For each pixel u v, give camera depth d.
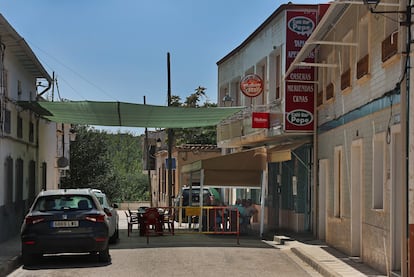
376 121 11.80
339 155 15.80
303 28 19.44
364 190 12.62
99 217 13.03
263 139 22.77
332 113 16.38
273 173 24.61
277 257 14.63
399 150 10.54
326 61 17.25
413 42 9.80
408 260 9.72
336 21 15.37
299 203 20.73
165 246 16.80
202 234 20.81
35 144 22.41
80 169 45.25
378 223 11.50
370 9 10.35
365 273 11.27
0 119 16.28
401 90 9.96
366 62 12.43
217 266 12.86
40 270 12.45
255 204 27.20
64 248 12.70
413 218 9.74
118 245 17.16
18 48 17.58
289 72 17.05
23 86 20.17
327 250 15.16
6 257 13.48
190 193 24.00
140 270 12.23
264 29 23.03
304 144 19.59
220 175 20.44
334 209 15.82
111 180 46.91
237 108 19.25
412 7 9.88
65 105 18.55
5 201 17.23
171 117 20.95
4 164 16.97
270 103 21.80
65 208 13.03
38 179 23.00
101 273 11.86
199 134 47.94
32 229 12.68
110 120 22.12
